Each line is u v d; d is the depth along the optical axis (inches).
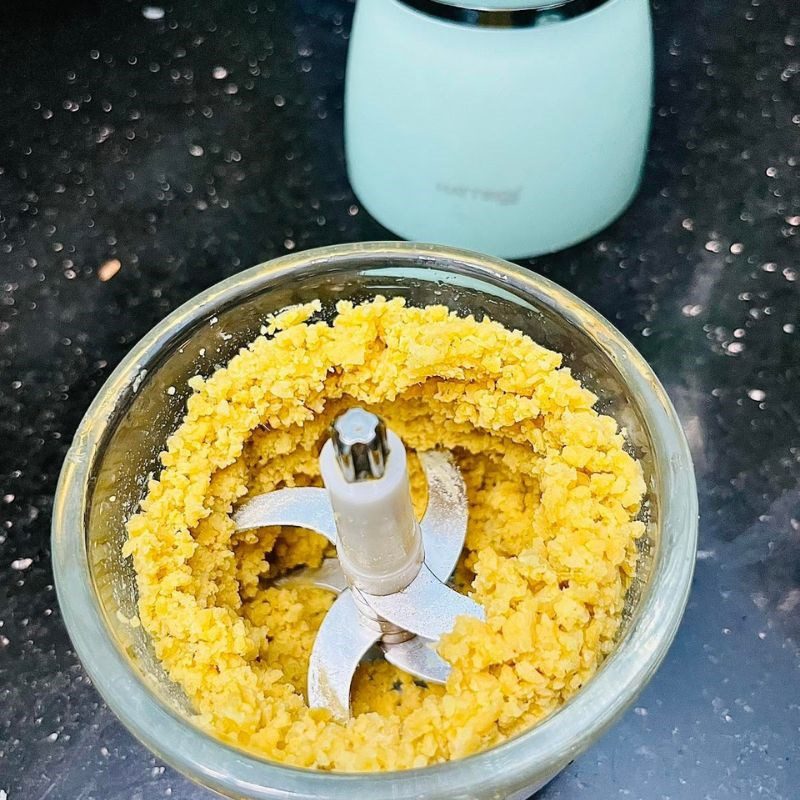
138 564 10.3
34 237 14.9
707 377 13.5
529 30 11.2
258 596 11.5
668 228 14.5
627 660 9.1
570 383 10.9
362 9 12.4
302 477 11.9
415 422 11.8
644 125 13.2
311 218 14.8
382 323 11.2
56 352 14.0
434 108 12.0
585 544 9.9
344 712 10.3
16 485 13.0
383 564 10.0
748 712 11.5
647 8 12.5
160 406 11.1
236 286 11.2
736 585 12.2
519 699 9.3
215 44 16.7
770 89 15.8
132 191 15.2
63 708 11.7
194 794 11.2
